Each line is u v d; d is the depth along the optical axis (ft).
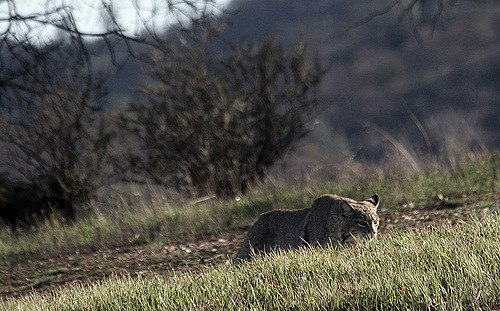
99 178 186.50
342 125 541.75
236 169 184.44
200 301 73.72
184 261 122.01
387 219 130.00
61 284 119.14
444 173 157.69
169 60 186.80
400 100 567.18
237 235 136.98
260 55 189.78
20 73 152.05
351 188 155.74
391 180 156.87
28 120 181.98
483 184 144.77
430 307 66.28
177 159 186.09
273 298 71.00
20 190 184.34
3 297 116.16
